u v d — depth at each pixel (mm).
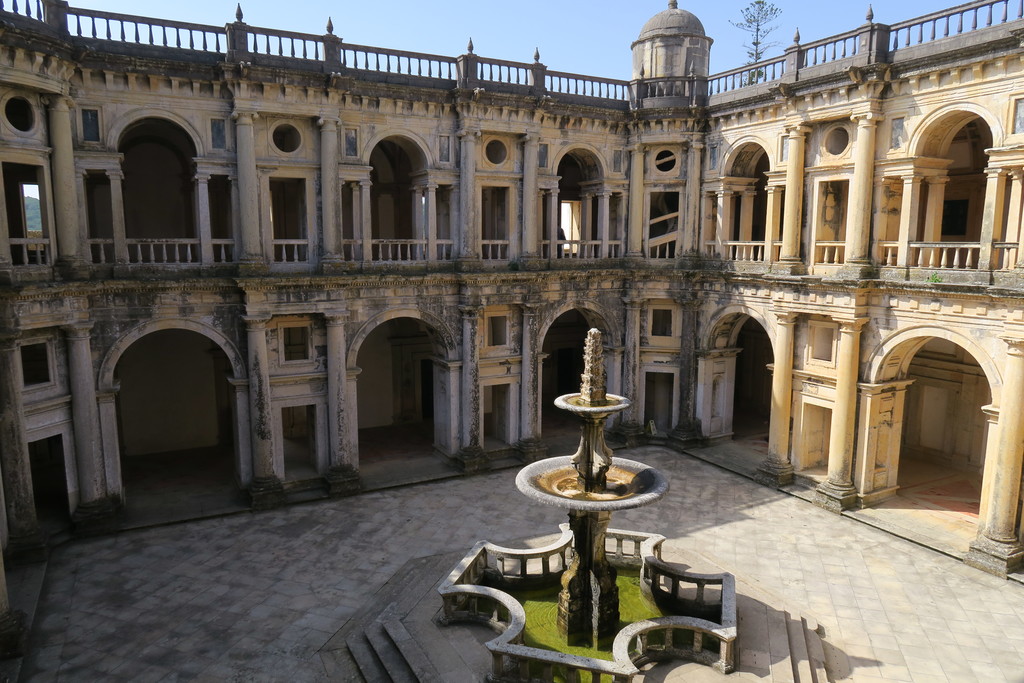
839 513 25266
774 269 27703
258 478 25625
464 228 28297
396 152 34250
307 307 25703
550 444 33219
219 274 24922
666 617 16641
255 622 18281
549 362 41156
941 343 30359
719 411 32938
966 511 25172
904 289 23516
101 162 22844
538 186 29797
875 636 17938
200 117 24062
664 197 36125
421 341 36562
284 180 31812
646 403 34750
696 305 31562
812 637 17641
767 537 23344
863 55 23719
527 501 26375
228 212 30812
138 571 20906
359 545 22703
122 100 22922
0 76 19125
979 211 28500
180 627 18016
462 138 27812
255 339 24922
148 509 25203
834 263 25969
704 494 27125
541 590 19578
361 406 35812
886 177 24094
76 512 23031
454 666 15805
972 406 29234
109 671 16219
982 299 21312
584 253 33469
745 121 28875
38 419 21719
